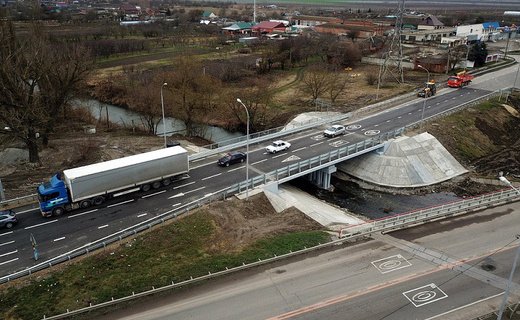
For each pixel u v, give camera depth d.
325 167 56.34
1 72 51.91
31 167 55.50
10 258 34.25
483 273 34.38
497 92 90.94
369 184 60.88
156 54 139.50
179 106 74.06
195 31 189.25
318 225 42.56
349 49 129.38
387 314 29.64
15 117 53.72
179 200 44.06
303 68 127.31
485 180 61.00
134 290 31.56
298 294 31.50
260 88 87.69
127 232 37.53
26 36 86.38
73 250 35.09
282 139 64.62
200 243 37.56
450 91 93.44
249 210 43.84
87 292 31.09
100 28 177.12
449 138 69.81
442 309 30.25
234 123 83.56
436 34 163.88
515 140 76.94
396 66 121.62
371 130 68.44
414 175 60.28
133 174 44.06
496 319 29.31
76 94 69.56
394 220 42.53
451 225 42.19
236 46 155.62
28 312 29.12
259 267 34.78
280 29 188.88
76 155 60.12
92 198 42.19
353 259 36.03
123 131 75.69
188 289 32.03
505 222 42.75
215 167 52.94
